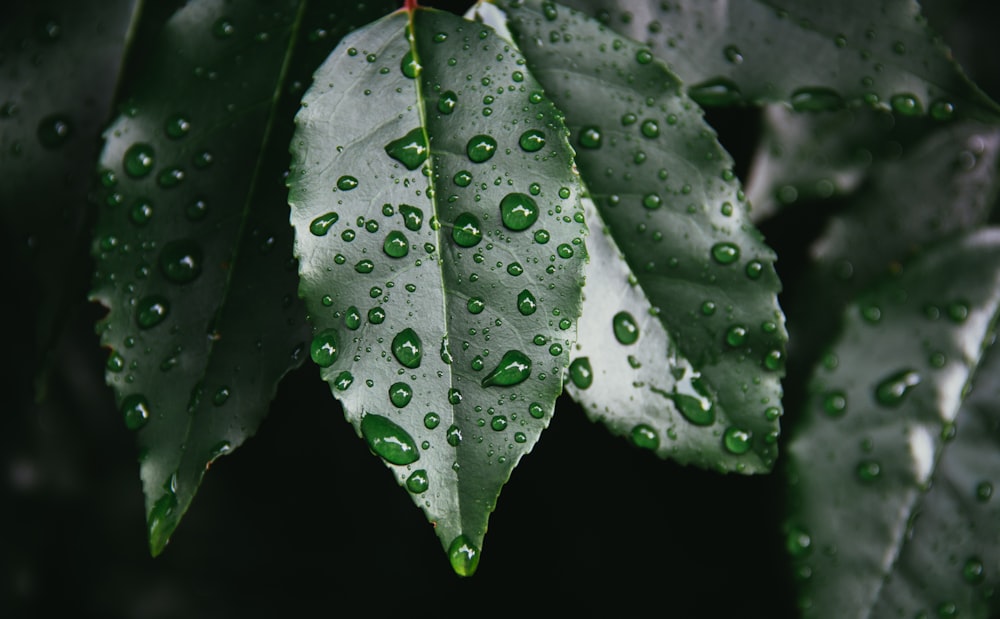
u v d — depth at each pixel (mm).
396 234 304
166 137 331
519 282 302
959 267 372
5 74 348
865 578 356
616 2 342
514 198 305
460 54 315
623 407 325
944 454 364
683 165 329
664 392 325
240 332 326
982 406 365
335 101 312
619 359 326
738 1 344
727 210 328
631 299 327
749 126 377
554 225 304
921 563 357
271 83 333
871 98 341
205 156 330
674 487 448
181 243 328
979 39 383
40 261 348
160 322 326
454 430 296
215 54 334
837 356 368
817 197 377
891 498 358
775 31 343
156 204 329
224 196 329
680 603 459
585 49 333
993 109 340
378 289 302
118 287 327
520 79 312
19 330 406
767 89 341
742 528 418
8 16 349
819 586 356
